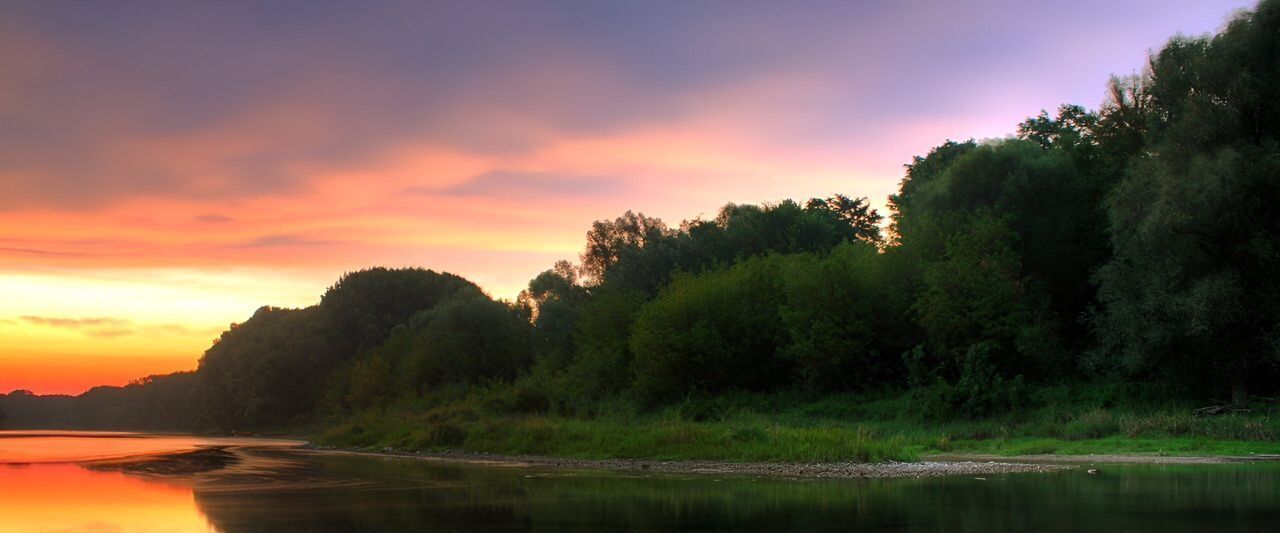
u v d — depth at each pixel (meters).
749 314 66.75
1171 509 19.59
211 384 144.12
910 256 61.72
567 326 102.00
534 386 73.62
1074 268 60.06
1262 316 44.03
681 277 73.38
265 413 127.00
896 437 44.22
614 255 115.25
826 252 83.69
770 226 91.56
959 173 60.12
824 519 18.86
